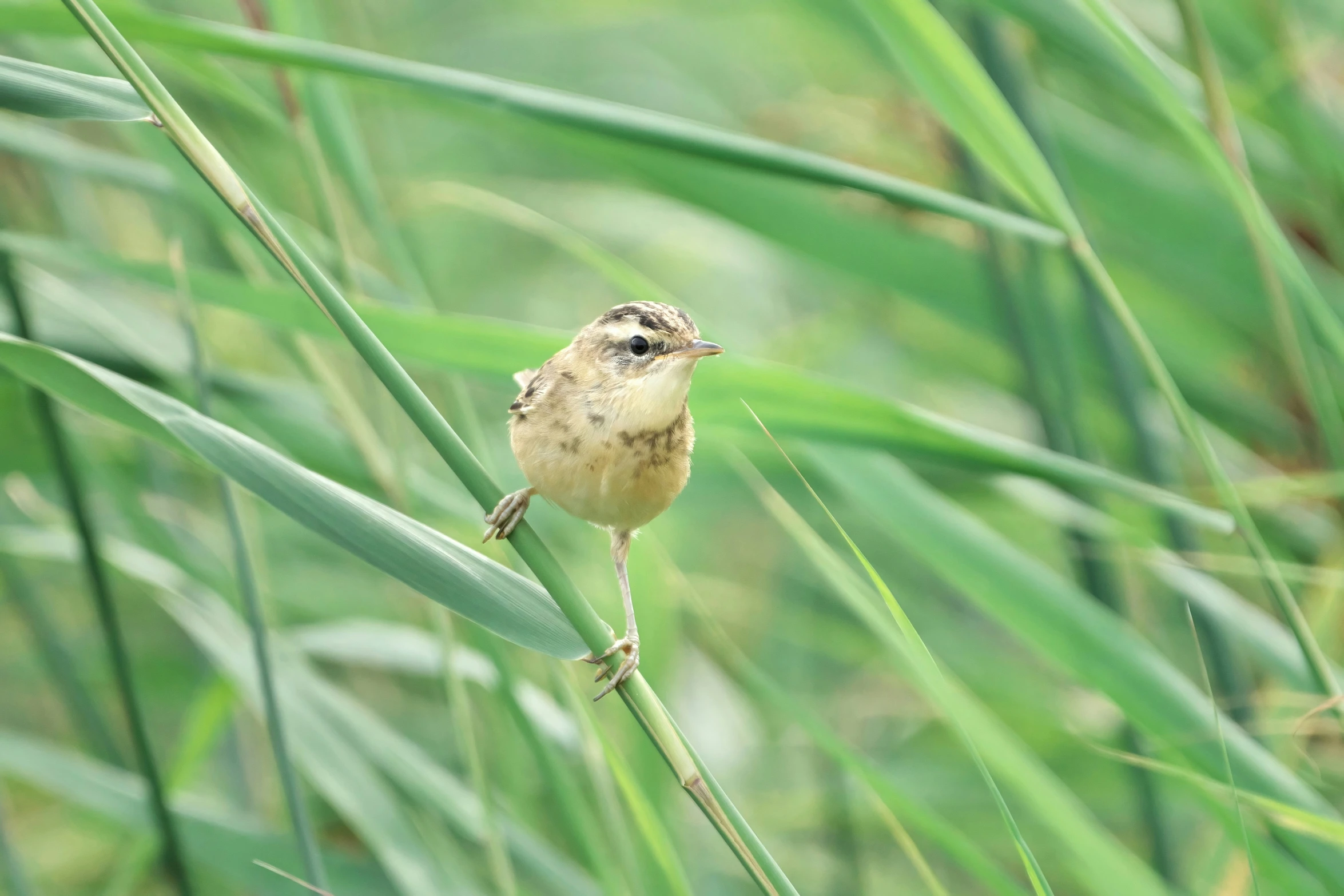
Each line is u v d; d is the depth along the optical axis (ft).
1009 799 40.22
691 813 40.88
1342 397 36.24
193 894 29.37
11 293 26.45
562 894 30.55
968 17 32.09
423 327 23.71
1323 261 39.17
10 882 29.01
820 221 36.29
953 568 27.45
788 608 43.01
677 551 46.96
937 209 21.57
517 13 55.98
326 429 32.96
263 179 35.45
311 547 43.68
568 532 41.73
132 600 44.21
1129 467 40.78
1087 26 25.41
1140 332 22.94
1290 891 24.23
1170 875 31.07
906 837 23.89
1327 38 37.40
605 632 18.19
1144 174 38.86
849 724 44.01
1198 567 29.60
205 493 44.70
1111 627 26.45
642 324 24.45
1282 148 37.45
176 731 43.86
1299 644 23.11
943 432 23.15
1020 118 32.17
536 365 24.06
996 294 34.63
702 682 43.60
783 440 28.58
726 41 61.72
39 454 34.53
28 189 35.94
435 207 50.47
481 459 28.63
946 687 20.31
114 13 21.24
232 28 21.49
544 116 21.09
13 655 44.75
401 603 41.98
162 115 16.38
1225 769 24.48
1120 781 40.01
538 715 32.42
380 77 21.31
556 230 29.43
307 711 30.71
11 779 45.57
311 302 24.50
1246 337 39.91
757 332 57.82
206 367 28.14
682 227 53.83
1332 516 37.52
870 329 50.72
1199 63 24.35
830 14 34.86
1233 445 39.96
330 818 39.42
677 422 24.68
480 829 29.86
